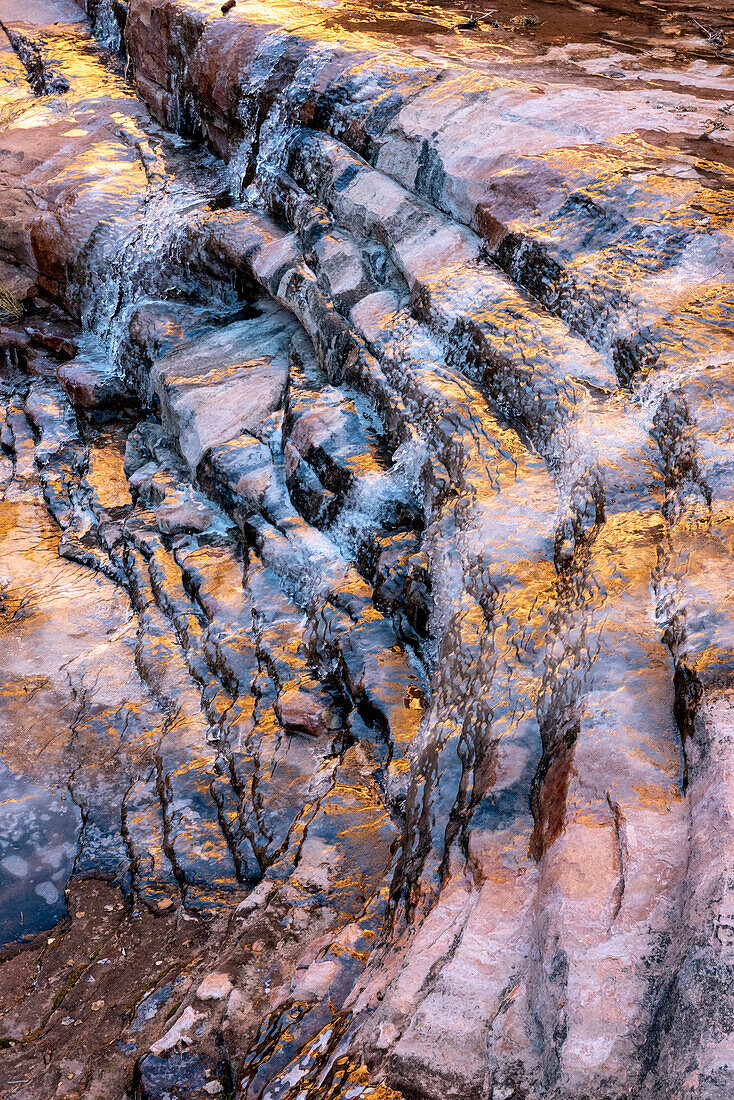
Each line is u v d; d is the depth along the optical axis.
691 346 3.35
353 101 5.39
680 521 2.77
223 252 6.02
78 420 6.49
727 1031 1.56
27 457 6.29
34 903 3.55
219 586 4.59
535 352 3.73
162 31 7.08
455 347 4.13
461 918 2.25
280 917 3.03
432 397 3.97
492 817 2.45
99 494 5.74
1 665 4.57
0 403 6.90
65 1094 2.80
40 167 7.36
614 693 2.39
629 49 6.36
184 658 4.45
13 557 5.39
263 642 4.12
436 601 3.40
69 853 3.72
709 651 2.30
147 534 5.18
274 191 5.98
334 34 6.12
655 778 2.16
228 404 5.27
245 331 5.91
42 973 3.27
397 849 2.97
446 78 5.25
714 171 4.18
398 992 2.12
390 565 3.83
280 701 3.79
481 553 3.22
